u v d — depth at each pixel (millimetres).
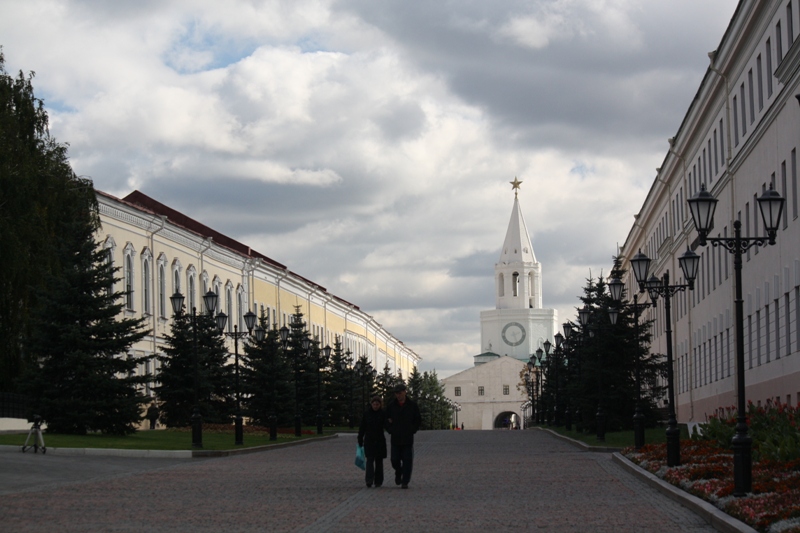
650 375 47469
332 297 107125
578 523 14867
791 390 34344
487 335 185125
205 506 17250
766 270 38375
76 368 38250
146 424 54250
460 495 19391
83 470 25047
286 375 59062
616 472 25703
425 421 124750
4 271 40438
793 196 33875
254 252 87250
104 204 51656
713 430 27578
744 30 39844
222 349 53094
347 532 13891
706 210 19172
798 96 17562
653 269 76375
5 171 40594
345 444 46594
